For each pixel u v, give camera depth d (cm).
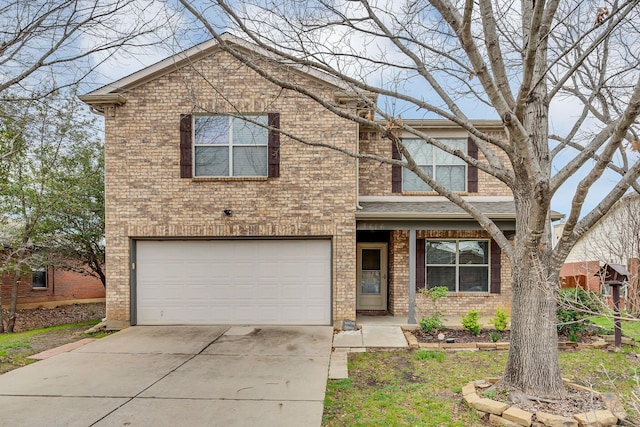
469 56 432
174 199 936
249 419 441
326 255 945
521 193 500
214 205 935
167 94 936
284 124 935
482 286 1079
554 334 487
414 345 759
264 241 948
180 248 950
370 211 949
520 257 491
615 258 1004
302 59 551
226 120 941
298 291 943
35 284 1598
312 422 434
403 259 1069
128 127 937
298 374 594
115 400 495
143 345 763
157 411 462
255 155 946
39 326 1308
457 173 1067
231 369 618
